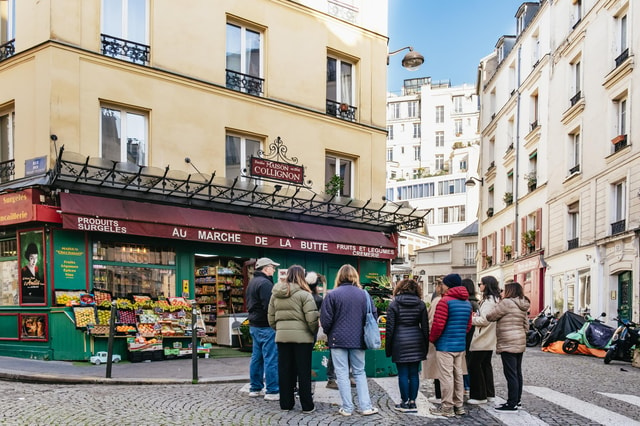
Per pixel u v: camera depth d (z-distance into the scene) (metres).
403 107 85.75
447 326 7.04
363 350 7.12
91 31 12.64
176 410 7.00
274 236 14.38
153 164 13.35
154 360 11.69
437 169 82.25
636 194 18.27
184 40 14.09
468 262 50.12
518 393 7.27
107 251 12.23
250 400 7.71
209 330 15.53
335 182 16.53
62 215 11.03
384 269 17.98
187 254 13.54
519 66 29.11
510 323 7.27
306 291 7.13
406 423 6.61
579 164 22.36
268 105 15.53
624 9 19.64
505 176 31.23
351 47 17.73
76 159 11.67
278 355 7.23
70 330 11.13
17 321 11.83
